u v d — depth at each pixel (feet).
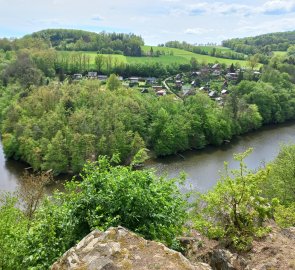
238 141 269.64
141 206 44.29
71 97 273.33
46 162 201.57
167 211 46.57
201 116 268.82
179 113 272.31
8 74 359.66
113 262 32.58
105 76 446.60
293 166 113.60
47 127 222.28
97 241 36.40
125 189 44.73
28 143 212.64
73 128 225.97
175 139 244.42
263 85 353.92
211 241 49.49
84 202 45.01
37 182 103.91
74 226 44.42
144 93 359.66
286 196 107.65
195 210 59.93
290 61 546.26
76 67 452.35
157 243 36.27
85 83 318.65
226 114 282.77
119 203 44.32
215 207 52.80
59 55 479.82
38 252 42.91
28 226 59.98
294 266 39.60
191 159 231.50
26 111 252.21
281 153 137.59
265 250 43.86
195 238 50.14
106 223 41.93
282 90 354.95
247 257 43.29
